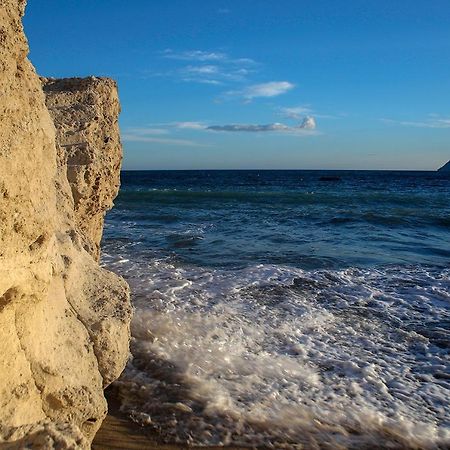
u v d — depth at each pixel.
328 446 4.02
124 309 3.94
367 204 29.36
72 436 2.36
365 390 4.93
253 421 4.31
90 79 8.02
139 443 3.98
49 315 3.09
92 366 3.40
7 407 2.52
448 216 20.94
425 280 9.49
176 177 92.00
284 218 20.31
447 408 4.64
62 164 5.29
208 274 9.55
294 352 5.79
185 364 5.30
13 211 2.44
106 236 14.59
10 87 2.47
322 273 9.88
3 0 2.53
